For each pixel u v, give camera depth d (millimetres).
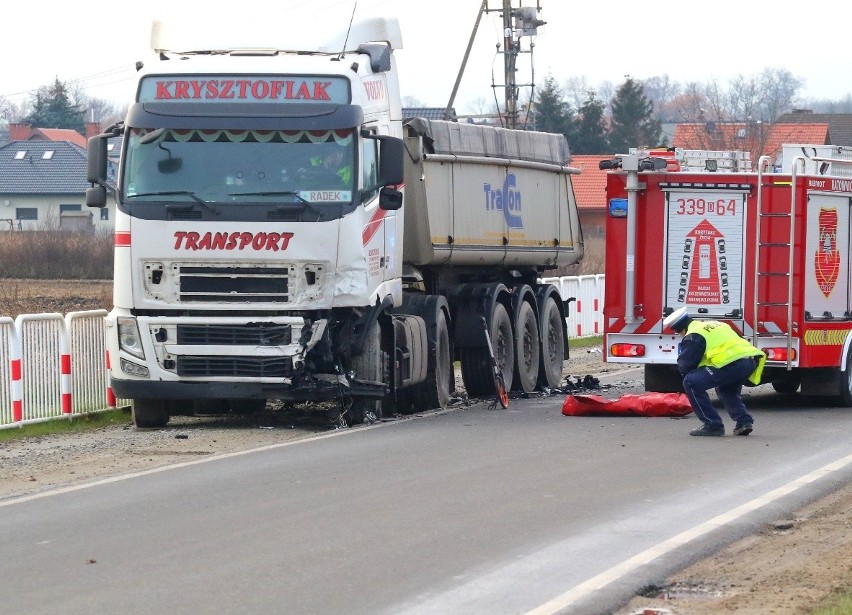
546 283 57844
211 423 41469
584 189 177375
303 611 17906
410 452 33469
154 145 36906
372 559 21031
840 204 45562
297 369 37094
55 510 25484
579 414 42688
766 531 24297
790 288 43688
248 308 36812
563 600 18641
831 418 42438
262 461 31922
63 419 40938
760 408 45906
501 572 20266
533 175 55625
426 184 44969
